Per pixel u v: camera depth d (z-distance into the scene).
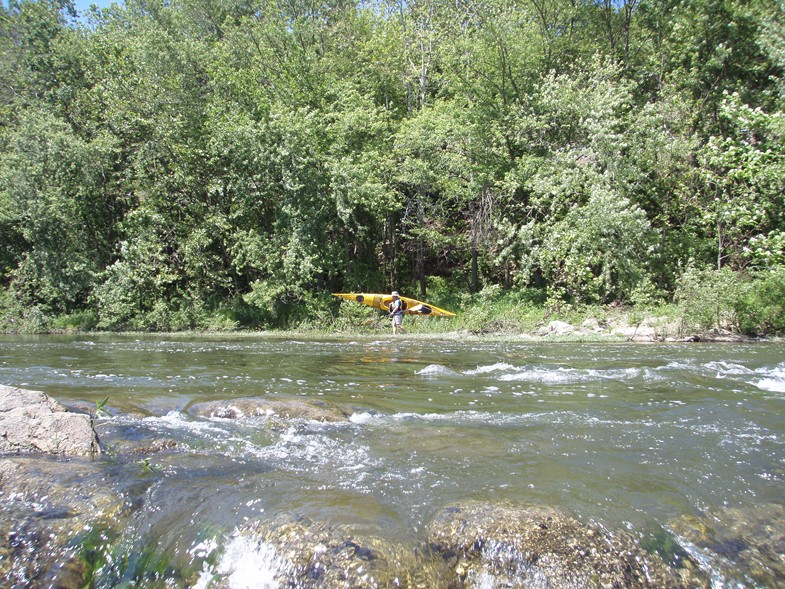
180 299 25.19
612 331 18.34
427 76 28.95
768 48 20.48
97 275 24.66
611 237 20.12
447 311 22.77
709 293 17.11
